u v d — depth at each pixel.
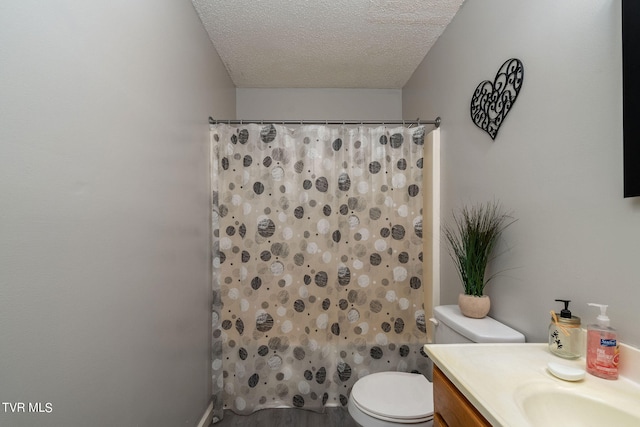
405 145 1.93
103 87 0.85
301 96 2.74
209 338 1.79
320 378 1.84
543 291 1.01
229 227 1.86
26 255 0.62
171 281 1.29
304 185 1.89
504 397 0.66
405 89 2.66
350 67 2.35
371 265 1.90
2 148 0.57
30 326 0.63
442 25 1.79
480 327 1.16
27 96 0.62
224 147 1.87
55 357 0.69
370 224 1.91
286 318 1.87
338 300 1.89
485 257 1.27
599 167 0.82
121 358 0.93
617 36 0.77
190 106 1.53
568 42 0.92
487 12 1.35
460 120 1.60
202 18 1.71
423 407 1.22
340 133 1.92
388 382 1.41
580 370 0.75
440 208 1.84
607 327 0.77
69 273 0.73
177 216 1.36
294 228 1.89
